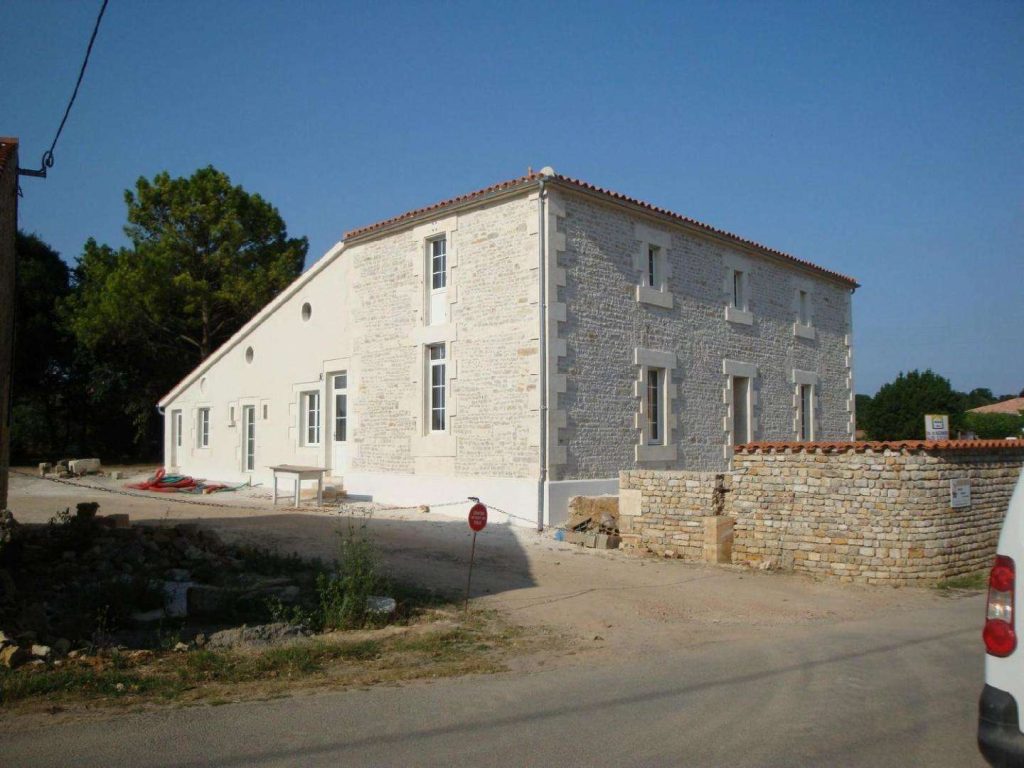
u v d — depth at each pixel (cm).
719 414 1969
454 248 1697
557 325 1547
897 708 563
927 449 1129
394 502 1780
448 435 1678
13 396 3619
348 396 1938
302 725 528
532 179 1543
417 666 702
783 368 2242
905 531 1126
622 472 1395
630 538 1375
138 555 1014
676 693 608
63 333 3488
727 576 1171
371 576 924
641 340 1742
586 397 1596
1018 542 372
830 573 1170
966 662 704
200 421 2620
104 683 613
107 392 3534
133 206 3438
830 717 541
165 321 3388
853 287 2625
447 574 1129
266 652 721
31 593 856
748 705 571
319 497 1789
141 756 467
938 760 461
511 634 834
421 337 1750
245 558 1089
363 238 1912
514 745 488
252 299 3325
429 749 481
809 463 1203
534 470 1515
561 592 1043
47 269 3656
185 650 724
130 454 3919
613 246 1689
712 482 1289
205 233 3428
